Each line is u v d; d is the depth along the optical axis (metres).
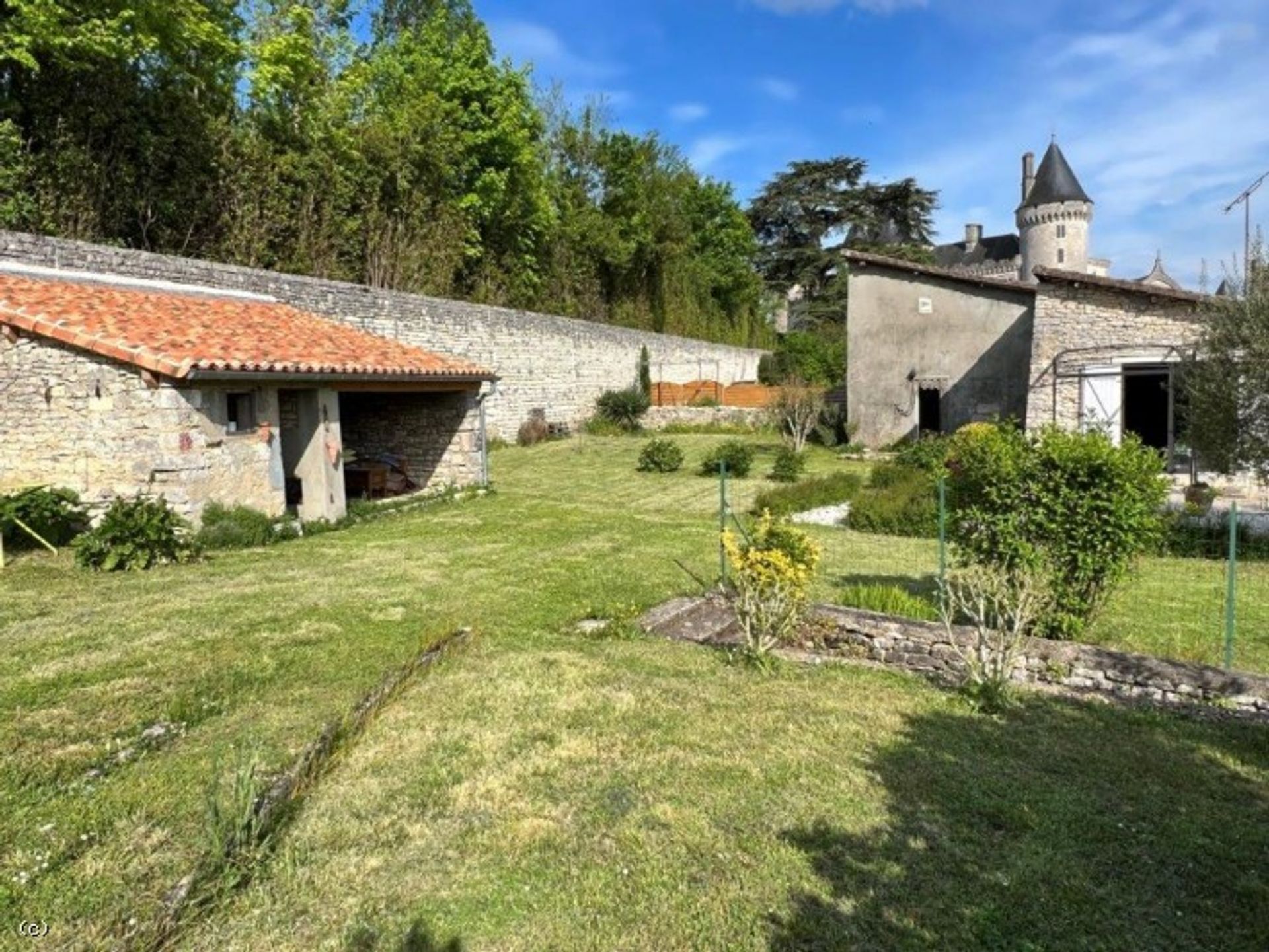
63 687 4.48
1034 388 17.06
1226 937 2.56
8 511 7.94
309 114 20.30
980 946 2.50
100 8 14.90
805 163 45.44
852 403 21.81
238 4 21.27
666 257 38.72
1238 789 3.64
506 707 4.40
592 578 7.84
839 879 2.84
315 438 10.62
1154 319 15.91
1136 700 5.02
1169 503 11.66
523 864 2.89
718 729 4.16
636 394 27.78
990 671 4.99
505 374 23.02
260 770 3.48
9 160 13.40
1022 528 5.99
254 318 12.05
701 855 2.97
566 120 35.66
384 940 2.48
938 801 3.43
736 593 6.60
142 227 15.65
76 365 8.79
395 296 18.89
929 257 44.81
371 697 4.40
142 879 2.70
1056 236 46.81
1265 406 10.68
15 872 2.71
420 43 27.73
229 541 8.91
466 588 7.25
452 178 25.31
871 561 9.38
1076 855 3.03
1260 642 6.16
